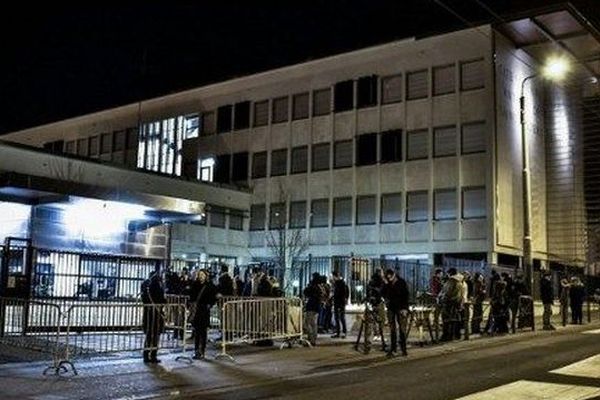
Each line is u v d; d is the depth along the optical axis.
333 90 44.03
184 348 15.30
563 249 42.22
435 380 12.04
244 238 46.53
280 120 46.19
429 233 39.19
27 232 23.03
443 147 39.34
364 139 42.31
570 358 15.20
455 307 19.47
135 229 26.03
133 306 14.01
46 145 60.03
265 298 17.00
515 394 10.48
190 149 50.31
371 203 41.66
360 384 11.62
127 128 54.34
